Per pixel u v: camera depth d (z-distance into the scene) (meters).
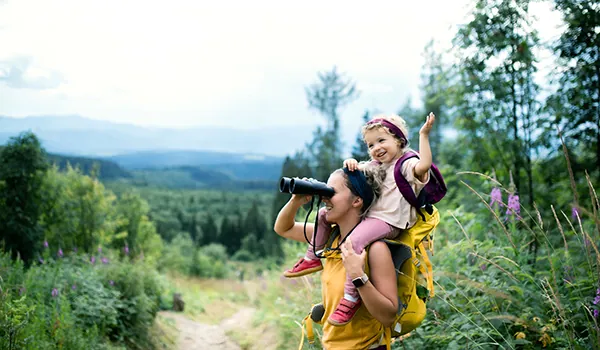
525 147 5.28
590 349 2.71
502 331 3.22
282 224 2.63
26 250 9.07
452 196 6.82
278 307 7.61
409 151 2.39
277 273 9.70
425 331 3.44
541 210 5.00
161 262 22.02
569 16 4.98
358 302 2.24
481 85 5.35
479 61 5.39
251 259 60.34
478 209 5.00
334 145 41.66
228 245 93.88
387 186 2.34
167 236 72.75
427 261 2.45
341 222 2.41
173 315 10.23
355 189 2.33
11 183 9.26
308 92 42.84
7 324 4.33
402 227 2.31
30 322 4.88
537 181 5.52
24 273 6.47
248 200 169.00
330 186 2.37
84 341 5.18
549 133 5.18
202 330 8.95
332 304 2.38
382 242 2.27
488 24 5.31
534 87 5.29
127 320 7.09
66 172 13.48
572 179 2.63
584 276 3.30
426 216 2.43
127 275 7.73
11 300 4.95
